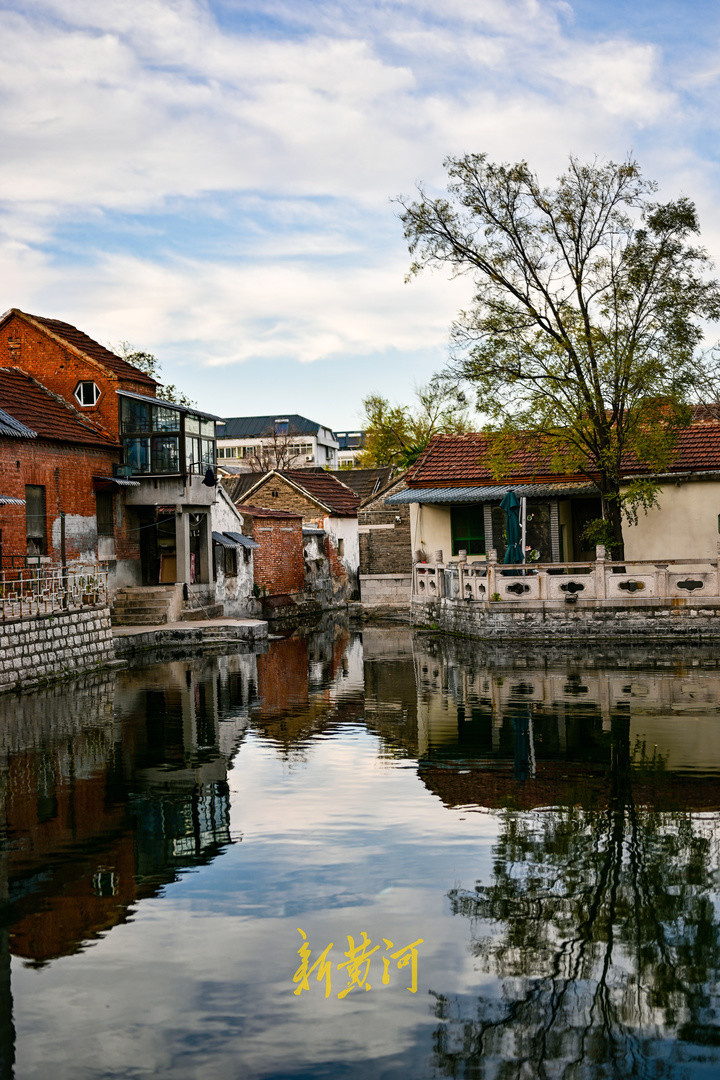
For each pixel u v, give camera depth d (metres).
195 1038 6.15
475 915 7.82
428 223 26.83
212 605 34.25
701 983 6.77
